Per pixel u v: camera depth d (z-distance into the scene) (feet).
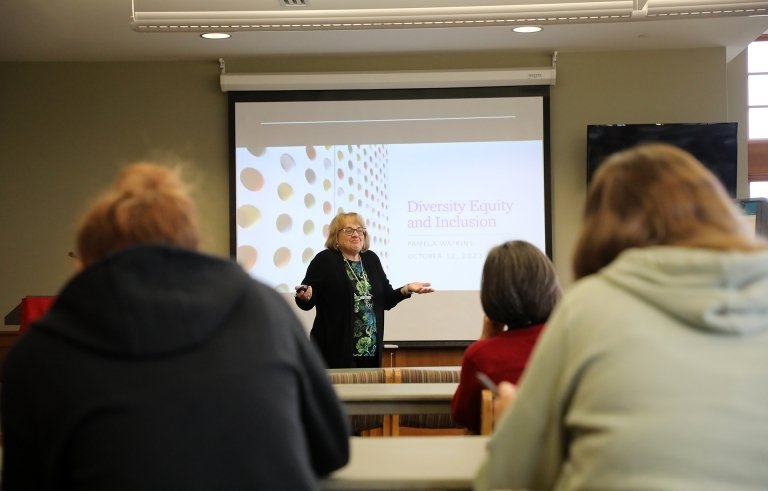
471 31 18.92
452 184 20.99
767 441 3.73
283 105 21.06
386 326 21.02
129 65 21.21
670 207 4.31
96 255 4.41
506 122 20.85
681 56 20.71
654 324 3.97
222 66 20.84
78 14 17.31
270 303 4.31
